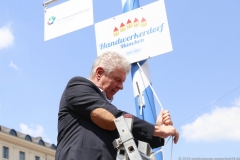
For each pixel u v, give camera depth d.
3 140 37.81
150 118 6.00
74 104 2.30
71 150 2.21
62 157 2.22
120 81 2.49
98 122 2.26
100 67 2.47
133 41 6.18
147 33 6.11
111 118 2.22
